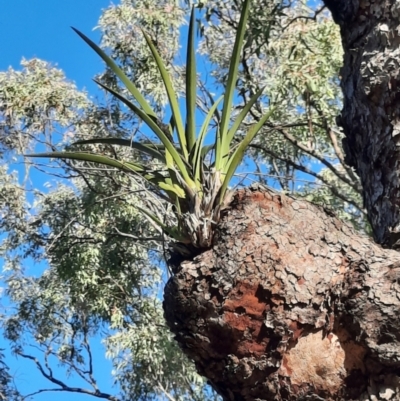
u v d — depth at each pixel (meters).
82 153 2.63
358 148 2.91
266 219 2.32
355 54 2.88
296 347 2.26
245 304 2.24
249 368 2.25
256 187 2.38
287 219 2.34
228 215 2.35
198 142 2.53
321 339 2.26
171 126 2.79
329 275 2.27
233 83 2.60
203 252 2.37
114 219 7.60
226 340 2.28
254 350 2.25
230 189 2.49
